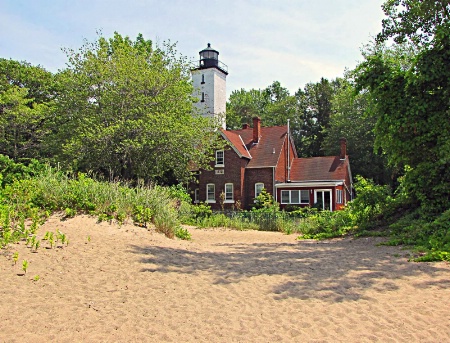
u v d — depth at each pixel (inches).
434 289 235.1
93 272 266.4
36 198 421.7
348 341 167.9
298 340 169.8
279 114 2625.5
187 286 252.4
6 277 235.9
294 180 1461.6
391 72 549.3
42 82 1365.7
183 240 474.3
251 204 1407.5
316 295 232.5
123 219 441.4
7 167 561.3
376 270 292.5
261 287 252.2
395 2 652.7
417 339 168.6
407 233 448.8
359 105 1774.1
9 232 301.1
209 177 1439.5
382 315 196.2
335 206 1327.5
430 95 521.3
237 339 171.5
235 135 1539.1
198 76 1819.6
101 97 1011.3
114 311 201.5
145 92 1063.0
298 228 716.7
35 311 193.8
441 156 494.9
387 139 555.2
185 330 180.7
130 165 1041.5
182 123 1085.1
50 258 283.0
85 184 466.0
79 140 938.1
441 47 514.6
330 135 1911.9
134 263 299.4
